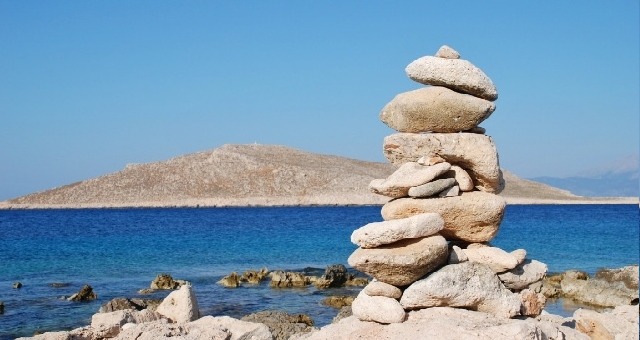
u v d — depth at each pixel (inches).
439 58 519.8
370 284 507.2
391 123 535.2
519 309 510.9
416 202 512.7
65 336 616.7
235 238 2496.3
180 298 788.0
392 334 486.0
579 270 1401.3
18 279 1466.5
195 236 2605.8
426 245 487.8
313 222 3427.7
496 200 516.7
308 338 520.1
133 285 1374.3
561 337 505.4
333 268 1355.8
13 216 4377.5
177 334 610.2
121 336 603.2
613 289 1111.0
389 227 486.0
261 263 1747.0
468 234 524.1
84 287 1212.5
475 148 510.9
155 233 2778.1
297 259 1829.5
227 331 624.4
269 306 1127.0
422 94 519.8
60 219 3969.0
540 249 1891.0
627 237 2239.2
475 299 500.1
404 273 489.4
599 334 555.2
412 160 525.3
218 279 1449.3
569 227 2768.2
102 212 4869.6
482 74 518.3
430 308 503.8
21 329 955.3
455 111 512.7
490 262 518.0
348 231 2792.8
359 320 518.6
